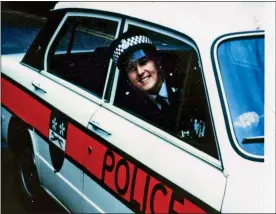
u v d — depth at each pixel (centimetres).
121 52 216
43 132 264
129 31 215
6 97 299
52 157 259
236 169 168
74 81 250
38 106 267
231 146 172
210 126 178
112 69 223
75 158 236
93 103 231
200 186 173
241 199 162
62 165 249
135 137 203
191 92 188
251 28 188
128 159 203
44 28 270
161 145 193
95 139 222
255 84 181
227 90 178
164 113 198
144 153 196
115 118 217
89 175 226
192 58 189
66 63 256
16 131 295
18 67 290
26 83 279
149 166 192
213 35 186
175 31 196
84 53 243
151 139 198
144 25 209
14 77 290
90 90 238
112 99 223
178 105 193
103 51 230
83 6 244
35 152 277
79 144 232
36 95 270
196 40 188
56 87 258
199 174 175
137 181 197
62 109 247
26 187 306
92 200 227
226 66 182
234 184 165
